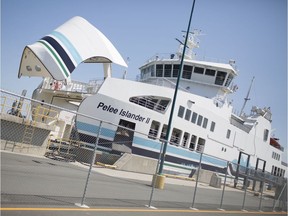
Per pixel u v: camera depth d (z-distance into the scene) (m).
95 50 28.44
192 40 34.25
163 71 33.84
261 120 43.59
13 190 8.91
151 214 9.39
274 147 48.66
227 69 32.72
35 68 26.14
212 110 31.75
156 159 26.14
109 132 23.97
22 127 17.89
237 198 22.66
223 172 34.84
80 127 23.91
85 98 24.19
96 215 7.73
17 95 6.59
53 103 31.20
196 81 33.09
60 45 25.98
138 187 16.23
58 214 7.07
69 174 14.98
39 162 16.45
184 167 29.19
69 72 26.20
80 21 29.33
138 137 24.84
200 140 31.03
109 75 30.22
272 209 18.94
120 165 23.61
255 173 29.14
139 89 25.45
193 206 12.52
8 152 17.17
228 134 34.91
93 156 8.62
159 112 26.06
